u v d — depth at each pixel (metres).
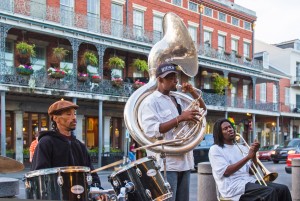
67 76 22.20
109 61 25.02
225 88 33.00
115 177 3.78
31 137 22.55
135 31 26.86
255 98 37.75
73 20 22.83
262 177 5.23
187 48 4.86
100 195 3.71
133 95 4.48
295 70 44.78
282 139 41.03
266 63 41.50
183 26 4.82
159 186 3.84
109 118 26.25
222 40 35.16
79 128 24.53
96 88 23.23
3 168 3.56
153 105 4.23
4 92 19.44
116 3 26.56
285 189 4.89
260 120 38.81
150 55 4.84
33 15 21.11
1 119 19.34
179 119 4.07
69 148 4.01
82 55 24.34
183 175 4.40
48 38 23.38
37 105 22.59
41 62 23.08
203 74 31.55
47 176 3.46
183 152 4.14
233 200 4.94
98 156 22.73
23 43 20.55
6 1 19.83
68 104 4.12
